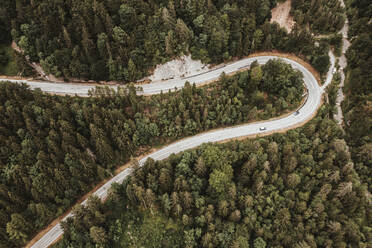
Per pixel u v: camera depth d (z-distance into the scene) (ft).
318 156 349.41
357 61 432.25
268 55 470.39
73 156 326.24
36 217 305.53
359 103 393.70
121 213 318.04
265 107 407.44
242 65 454.81
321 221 297.94
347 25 496.23
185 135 393.50
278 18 490.90
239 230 295.07
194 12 417.28
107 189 339.57
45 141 328.49
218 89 411.75
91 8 385.91
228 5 427.33
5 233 283.18
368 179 345.51
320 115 395.55
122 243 299.38
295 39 441.27
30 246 306.96
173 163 348.18
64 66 399.24
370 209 321.32
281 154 346.33
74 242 281.33
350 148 375.25
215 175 313.12
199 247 294.46
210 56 440.45
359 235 297.53
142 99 401.70
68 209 331.57
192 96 385.09
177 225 307.58
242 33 440.45
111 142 358.84
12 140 318.86
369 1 465.88
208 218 293.64
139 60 405.80
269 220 302.86
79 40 398.42
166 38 393.91
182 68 436.76
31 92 374.02
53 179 312.91
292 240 293.02
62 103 364.17
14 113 329.93
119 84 426.92
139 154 380.58
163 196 303.27
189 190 316.19
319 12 465.06
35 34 396.16
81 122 350.64
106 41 387.34
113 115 354.54
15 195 291.79
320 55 439.22
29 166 312.50
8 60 426.92
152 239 301.02
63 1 392.88
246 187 332.39
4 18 400.67
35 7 396.37
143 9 399.85
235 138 387.75
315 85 439.63
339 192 311.68
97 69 393.09
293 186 321.93
